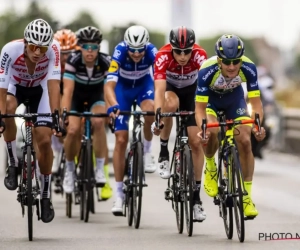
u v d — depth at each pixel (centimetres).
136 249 1617
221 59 1706
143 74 2200
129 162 2080
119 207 2119
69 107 2291
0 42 9131
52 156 1805
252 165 1783
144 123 2183
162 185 3019
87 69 2320
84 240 1761
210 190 1853
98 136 2306
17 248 1638
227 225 1781
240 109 1844
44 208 1806
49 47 1794
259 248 1616
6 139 1864
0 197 2650
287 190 2756
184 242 1720
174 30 1888
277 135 4288
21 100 1892
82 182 2155
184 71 1981
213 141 1806
